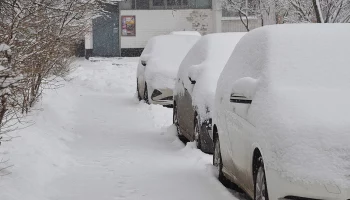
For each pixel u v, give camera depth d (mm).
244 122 7379
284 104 6488
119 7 48781
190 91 11977
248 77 7359
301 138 6031
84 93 22891
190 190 8539
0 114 8188
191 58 13125
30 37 9031
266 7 38500
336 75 6930
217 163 9562
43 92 17250
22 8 8758
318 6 19188
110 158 10930
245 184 7559
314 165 5836
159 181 9117
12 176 8461
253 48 8016
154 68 18000
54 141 11758
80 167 10141
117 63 40781
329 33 7504
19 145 10312
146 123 15531
